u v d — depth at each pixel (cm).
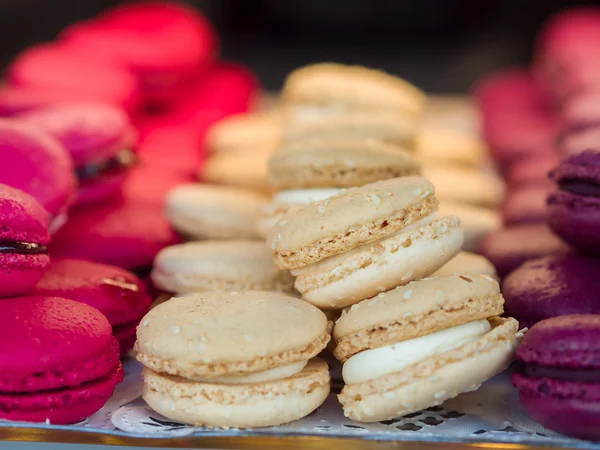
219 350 26
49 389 27
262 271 32
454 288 27
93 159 37
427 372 27
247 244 34
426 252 28
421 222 28
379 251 28
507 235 37
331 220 28
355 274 28
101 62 47
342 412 28
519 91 62
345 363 28
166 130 49
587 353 26
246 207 38
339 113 44
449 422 28
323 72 48
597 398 26
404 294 27
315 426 28
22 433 27
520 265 34
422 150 45
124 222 37
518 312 31
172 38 52
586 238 32
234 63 67
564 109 47
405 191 28
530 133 51
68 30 53
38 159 33
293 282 32
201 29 56
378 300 28
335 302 28
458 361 27
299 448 27
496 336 27
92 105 41
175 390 27
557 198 33
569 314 29
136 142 45
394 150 33
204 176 45
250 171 43
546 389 27
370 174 32
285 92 49
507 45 71
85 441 27
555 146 48
